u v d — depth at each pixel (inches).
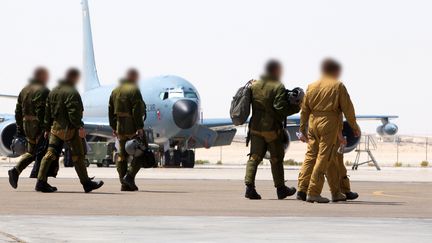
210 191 1791.3
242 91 1568.7
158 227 1020.5
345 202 1513.3
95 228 1002.7
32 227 1007.0
